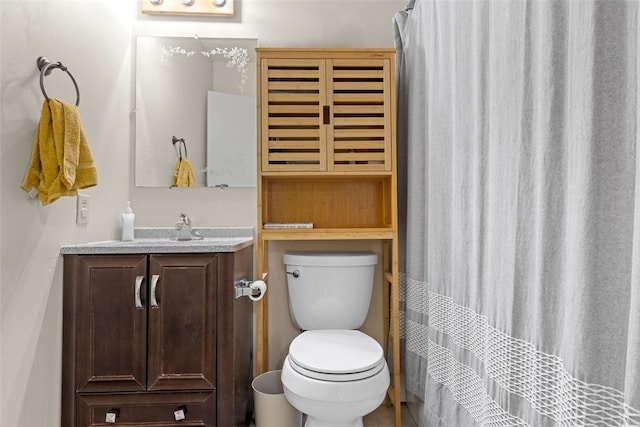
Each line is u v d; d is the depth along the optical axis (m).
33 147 1.32
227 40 2.19
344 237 1.94
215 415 1.51
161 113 2.15
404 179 2.10
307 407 1.43
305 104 1.96
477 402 1.24
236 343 1.59
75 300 1.49
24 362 1.29
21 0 1.28
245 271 1.88
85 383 1.48
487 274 1.18
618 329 0.70
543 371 0.89
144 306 1.50
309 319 1.98
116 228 1.96
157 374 1.50
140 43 2.16
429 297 1.65
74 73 1.59
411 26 2.00
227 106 2.18
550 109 0.86
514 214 1.01
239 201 2.17
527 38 0.97
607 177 0.71
